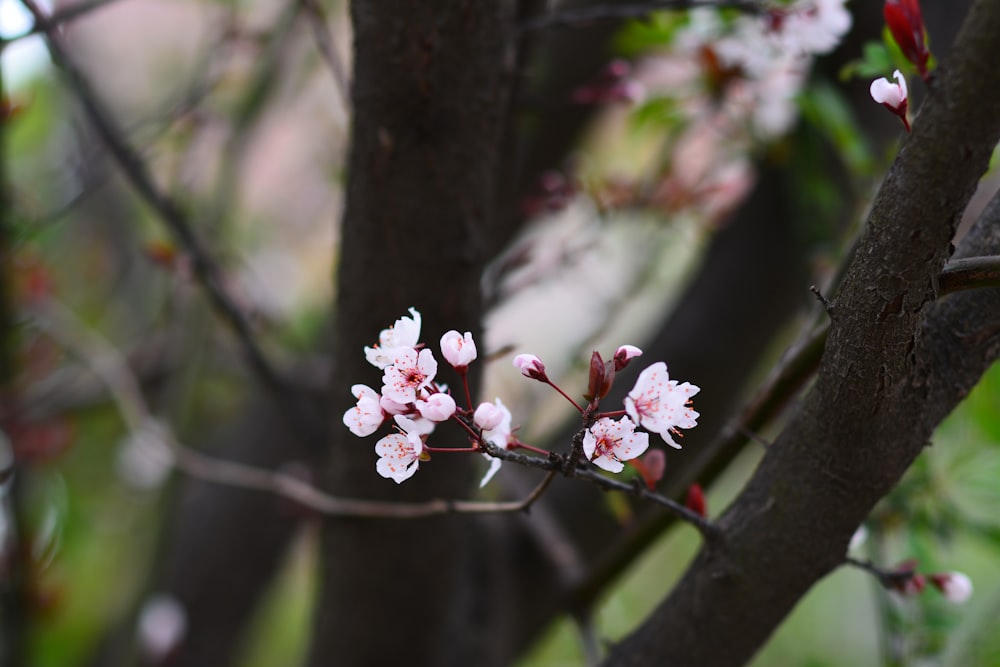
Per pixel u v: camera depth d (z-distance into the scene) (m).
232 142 1.28
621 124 1.69
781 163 1.20
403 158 0.82
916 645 0.98
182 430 1.27
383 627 0.96
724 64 1.13
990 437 1.06
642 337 1.49
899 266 0.67
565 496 1.24
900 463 0.73
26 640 1.25
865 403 0.71
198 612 1.50
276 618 2.31
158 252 1.04
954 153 0.65
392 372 0.69
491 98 0.82
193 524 1.52
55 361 1.57
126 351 1.69
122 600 1.49
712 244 1.29
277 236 2.14
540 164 1.34
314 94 1.99
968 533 1.06
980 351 0.72
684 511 0.76
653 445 1.17
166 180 1.70
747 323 1.23
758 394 0.83
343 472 0.92
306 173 2.10
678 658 0.79
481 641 1.16
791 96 1.04
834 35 0.92
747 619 0.77
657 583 2.13
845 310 0.69
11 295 1.13
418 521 0.92
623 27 1.28
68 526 1.88
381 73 0.80
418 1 0.78
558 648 1.99
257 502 1.50
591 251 1.28
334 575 0.96
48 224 1.11
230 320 1.02
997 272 0.68
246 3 1.42
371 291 0.85
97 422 2.00
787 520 0.75
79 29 1.73
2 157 1.08
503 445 0.71
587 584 0.96
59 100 1.71
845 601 2.17
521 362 0.69
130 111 1.89
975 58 0.64
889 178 0.67
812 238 1.19
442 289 0.85
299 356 1.53
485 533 1.19
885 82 0.69
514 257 1.04
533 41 0.91
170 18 2.06
